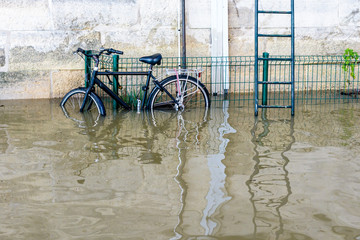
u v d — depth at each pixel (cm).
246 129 479
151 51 733
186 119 540
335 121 518
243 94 750
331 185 306
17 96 710
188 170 341
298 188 301
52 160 370
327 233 238
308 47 773
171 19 729
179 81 608
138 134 460
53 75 714
